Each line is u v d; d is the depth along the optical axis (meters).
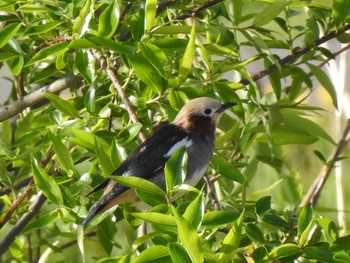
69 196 9.84
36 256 13.27
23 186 12.05
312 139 12.09
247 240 9.30
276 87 11.81
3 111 11.70
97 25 10.79
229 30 11.28
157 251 8.02
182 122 11.70
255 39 10.93
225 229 9.52
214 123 11.73
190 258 7.74
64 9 10.45
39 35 10.82
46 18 11.09
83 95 12.06
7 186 11.05
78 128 10.67
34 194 13.23
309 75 13.34
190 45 9.91
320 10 11.83
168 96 10.37
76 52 10.70
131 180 8.59
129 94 11.05
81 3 10.43
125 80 10.93
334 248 8.48
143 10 10.27
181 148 8.80
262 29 11.49
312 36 11.67
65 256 15.14
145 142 11.48
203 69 11.45
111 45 9.68
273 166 12.69
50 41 10.73
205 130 11.66
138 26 10.22
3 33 10.23
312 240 8.55
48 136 10.66
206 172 11.70
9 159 10.98
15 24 10.27
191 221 7.95
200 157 11.53
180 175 8.72
